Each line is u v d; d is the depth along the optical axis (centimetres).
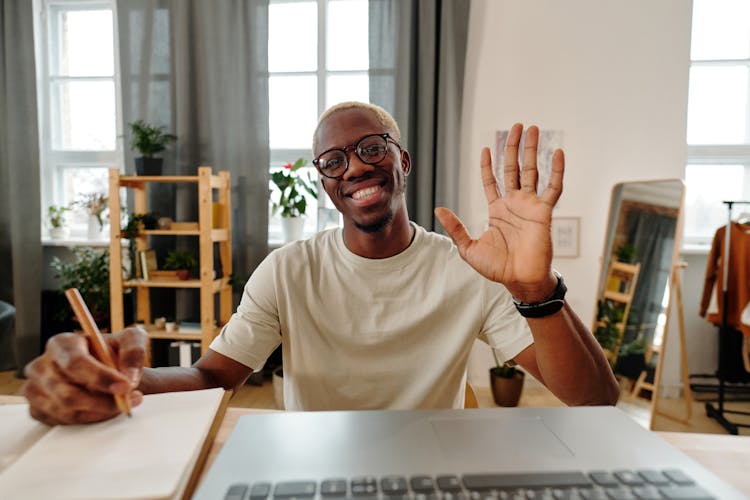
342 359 93
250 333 93
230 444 43
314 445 43
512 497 35
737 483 47
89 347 53
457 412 50
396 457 40
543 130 274
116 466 41
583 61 270
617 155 271
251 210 289
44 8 321
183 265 279
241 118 286
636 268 249
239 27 282
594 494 35
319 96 306
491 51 275
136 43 288
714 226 288
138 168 274
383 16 274
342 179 90
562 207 276
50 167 330
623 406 244
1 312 179
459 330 92
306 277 96
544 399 269
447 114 271
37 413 50
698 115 286
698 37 284
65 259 321
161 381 74
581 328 76
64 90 330
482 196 280
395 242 95
